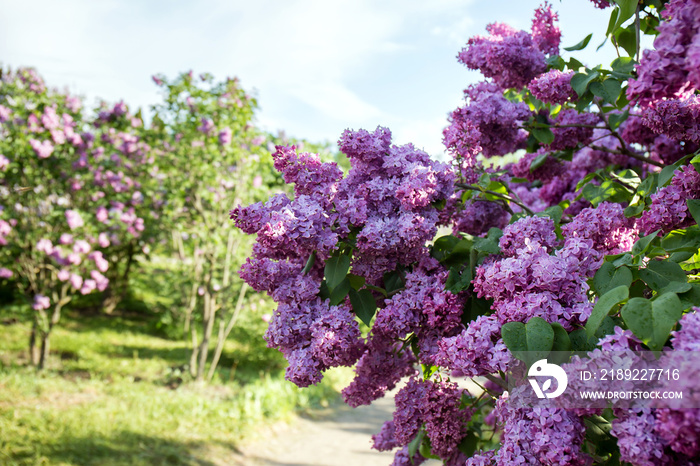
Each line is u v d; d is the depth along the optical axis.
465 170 2.07
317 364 1.62
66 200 8.43
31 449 5.21
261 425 6.99
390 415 8.19
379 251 1.66
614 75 2.01
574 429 1.18
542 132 2.33
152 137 8.70
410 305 1.68
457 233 2.13
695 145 2.04
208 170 8.18
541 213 1.74
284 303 1.70
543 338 1.18
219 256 8.73
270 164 8.70
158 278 9.71
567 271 1.31
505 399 1.37
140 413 6.62
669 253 1.49
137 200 8.95
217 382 8.39
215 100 8.41
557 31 2.51
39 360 8.11
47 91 8.38
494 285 1.35
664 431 0.96
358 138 1.73
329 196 1.72
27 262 8.12
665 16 1.09
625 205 2.23
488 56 2.26
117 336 11.12
